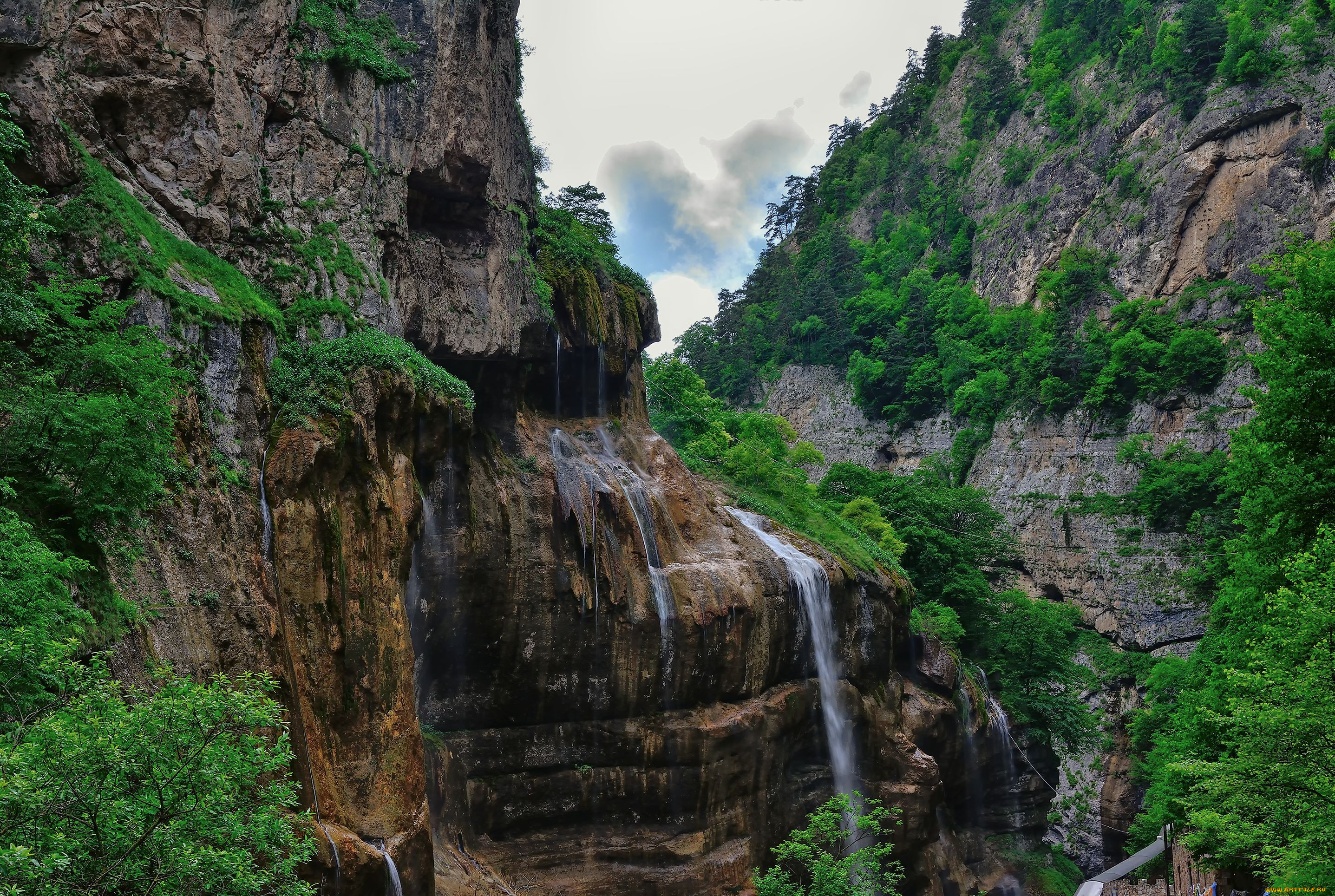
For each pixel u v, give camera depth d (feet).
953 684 195.72
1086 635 323.78
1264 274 323.98
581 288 160.97
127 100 93.56
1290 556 102.83
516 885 128.67
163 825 46.75
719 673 151.74
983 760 202.39
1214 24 382.63
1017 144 487.61
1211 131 368.68
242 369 90.22
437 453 113.50
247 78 104.32
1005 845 202.59
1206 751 133.80
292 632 88.38
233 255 100.94
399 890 90.53
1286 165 347.97
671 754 144.36
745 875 146.10
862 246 545.44
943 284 477.77
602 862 136.77
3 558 53.42
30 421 64.03
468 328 132.05
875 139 618.44
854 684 176.35
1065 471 359.25
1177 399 340.59
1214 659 152.46
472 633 132.87
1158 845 187.42
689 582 151.64
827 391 477.36
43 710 48.70
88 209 82.58
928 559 236.63
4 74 83.46
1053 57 486.79
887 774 175.11
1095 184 420.77
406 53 122.31
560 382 164.55
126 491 67.36
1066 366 372.58
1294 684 79.51
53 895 41.01
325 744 89.81
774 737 156.15
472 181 130.21
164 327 82.94
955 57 592.19
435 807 122.52
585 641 140.56
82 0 90.38
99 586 66.33
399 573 101.60
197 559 77.66
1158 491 320.91
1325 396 105.19
